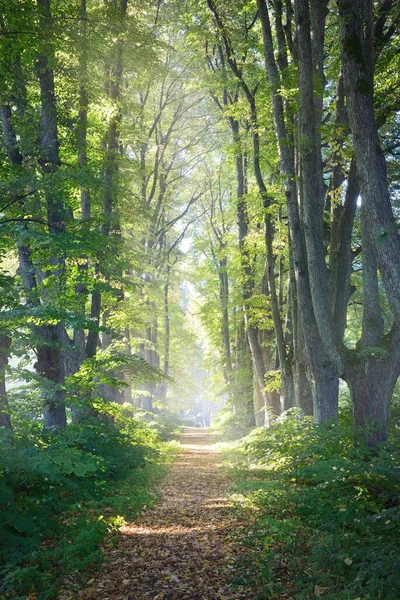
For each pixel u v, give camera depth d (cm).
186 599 530
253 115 1895
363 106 977
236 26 2042
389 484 788
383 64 1396
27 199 1157
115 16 1538
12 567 574
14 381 1112
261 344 2658
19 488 782
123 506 940
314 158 1241
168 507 1025
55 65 1307
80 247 1023
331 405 1281
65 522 779
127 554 680
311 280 1252
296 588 516
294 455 1234
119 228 2020
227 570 601
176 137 3306
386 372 1184
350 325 3294
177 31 2530
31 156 1363
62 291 1259
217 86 2284
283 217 1972
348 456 1027
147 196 3397
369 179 964
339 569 526
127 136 2014
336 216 1462
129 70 1931
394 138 1766
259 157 1958
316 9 1348
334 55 1706
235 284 2834
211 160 3597
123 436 1636
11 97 1356
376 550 534
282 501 884
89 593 547
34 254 1219
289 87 1373
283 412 1775
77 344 1691
